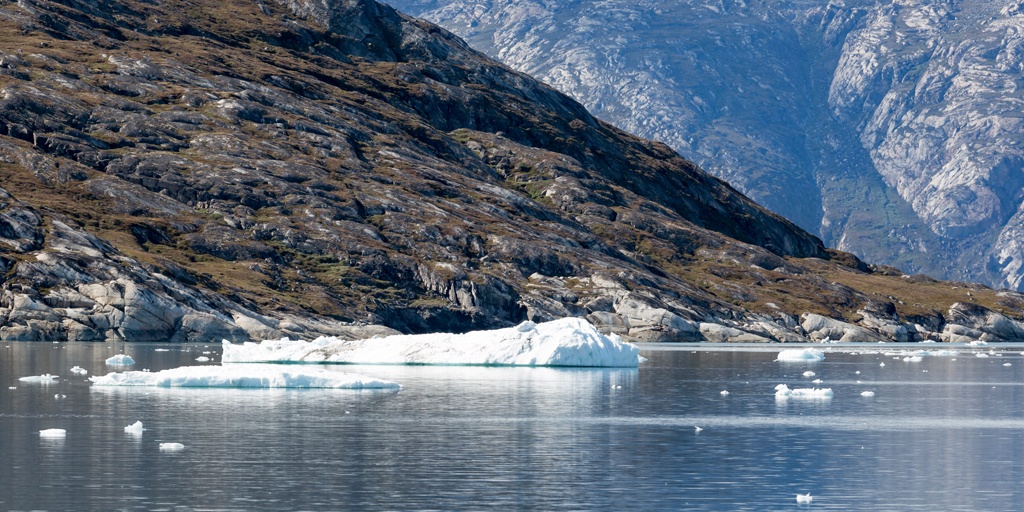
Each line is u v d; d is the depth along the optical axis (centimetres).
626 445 15362
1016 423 18262
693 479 13075
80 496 11806
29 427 16200
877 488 12712
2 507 11338
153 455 14062
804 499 11962
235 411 18262
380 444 15162
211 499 11744
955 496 12331
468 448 14950
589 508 11600
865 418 18775
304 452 14450
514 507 11588
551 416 18325
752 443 15712
